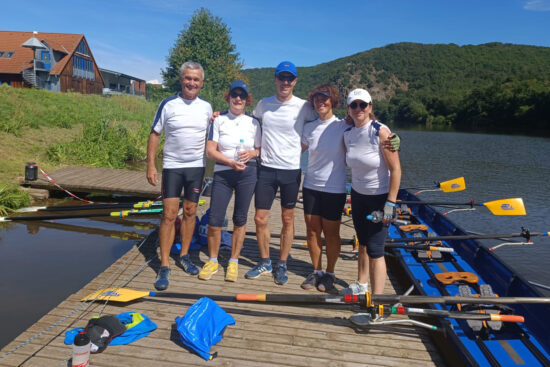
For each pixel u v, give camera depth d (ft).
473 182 54.03
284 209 12.53
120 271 13.46
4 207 24.61
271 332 9.90
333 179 11.47
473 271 14.32
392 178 9.73
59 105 66.64
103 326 9.01
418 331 10.27
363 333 10.05
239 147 12.14
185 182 12.63
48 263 17.42
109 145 47.06
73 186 29.07
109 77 162.09
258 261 14.89
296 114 11.76
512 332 9.62
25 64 110.63
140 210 21.17
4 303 13.60
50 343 9.01
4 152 37.01
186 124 11.93
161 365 8.33
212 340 8.86
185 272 13.43
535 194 46.44
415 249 15.10
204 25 176.76
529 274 23.44
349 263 15.24
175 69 179.01
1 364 8.14
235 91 11.76
